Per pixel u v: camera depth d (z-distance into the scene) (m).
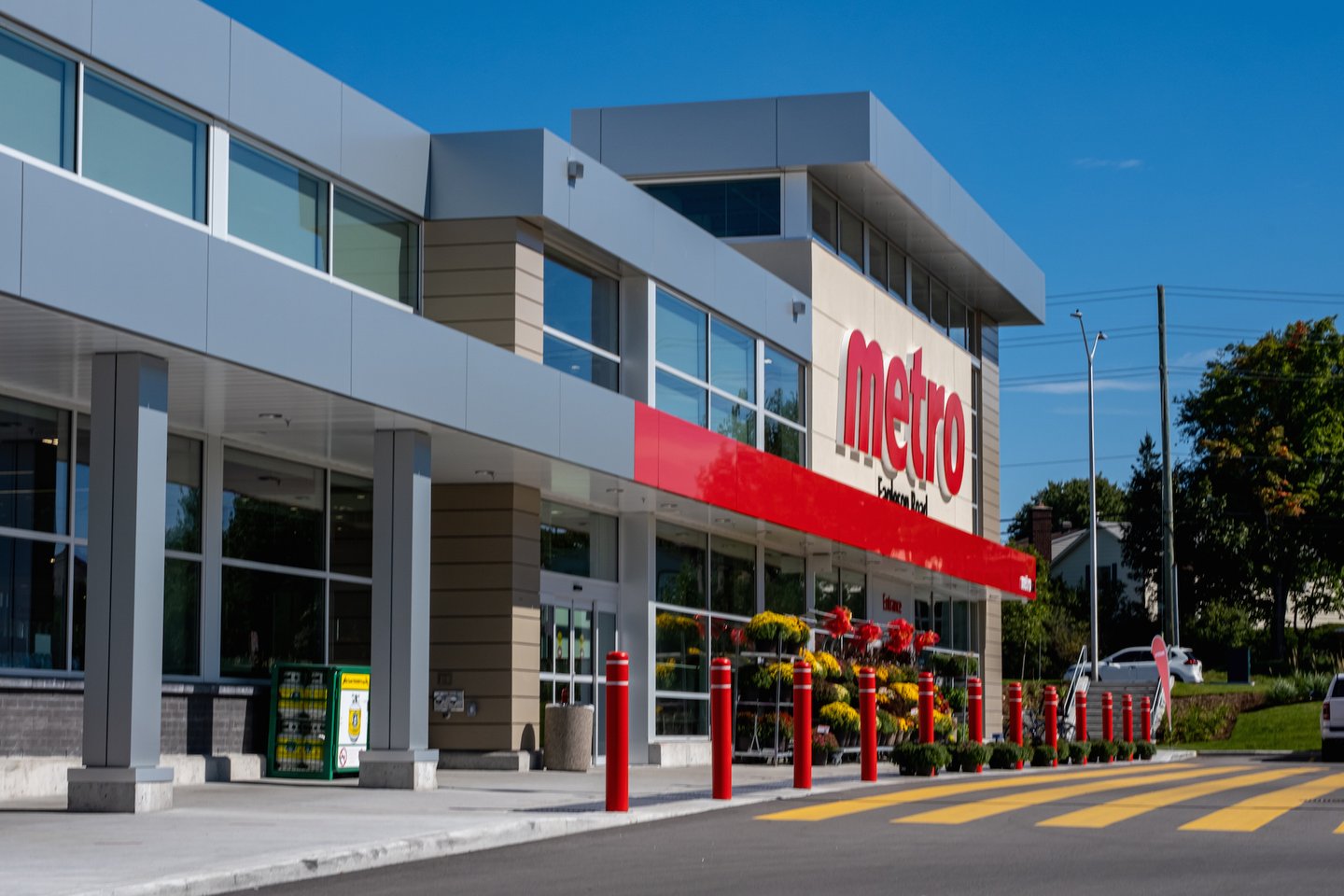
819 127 32.06
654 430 23.02
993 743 25.03
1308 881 9.73
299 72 19.62
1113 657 63.47
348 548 21.84
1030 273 43.75
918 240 37.38
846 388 33.03
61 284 13.09
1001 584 40.78
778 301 30.30
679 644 27.00
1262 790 18.97
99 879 9.49
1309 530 76.31
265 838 11.76
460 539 22.59
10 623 16.50
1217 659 75.88
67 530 17.30
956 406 39.84
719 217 32.91
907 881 9.82
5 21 15.52
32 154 15.90
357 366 16.72
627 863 10.92
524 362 19.73
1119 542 87.56
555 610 24.06
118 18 16.73
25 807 14.66
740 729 26.83
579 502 24.72
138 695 14.34
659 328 25.98
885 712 29.16
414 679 17.91
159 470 14.72
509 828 12.67
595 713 25.06
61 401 17.14
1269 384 77.81
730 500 25.44
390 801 15.68
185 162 18.00
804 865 10.72
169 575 18.58
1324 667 72.12
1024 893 9.23
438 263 22.27
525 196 22.06
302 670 19.50
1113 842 12.20
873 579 36.22
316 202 20.28
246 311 15.18
